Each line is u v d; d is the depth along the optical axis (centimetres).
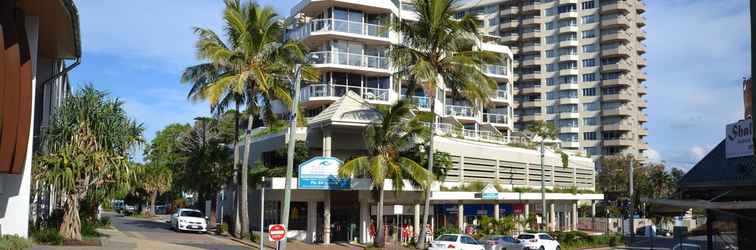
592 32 10194
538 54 10519
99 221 4016
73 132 2502
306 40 5222
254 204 4116
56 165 2417
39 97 2931
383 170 3012
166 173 6675
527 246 3447
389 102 5144
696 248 2995
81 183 2527
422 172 3139
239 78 3259
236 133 3722
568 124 10188
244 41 3331
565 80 10275
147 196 7688
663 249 4144
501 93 6969
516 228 4203
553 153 5675
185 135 6222
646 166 8719
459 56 3136
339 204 3547
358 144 3688
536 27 10581
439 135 4172
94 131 2555
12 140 1925
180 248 2641
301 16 5472
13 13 1997
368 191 3534
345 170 3014
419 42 3189
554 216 5478
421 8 3166
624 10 10069
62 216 2719
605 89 10056
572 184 5984
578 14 10319
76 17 2277
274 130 4006
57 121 2558
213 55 3266
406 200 3734
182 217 3950
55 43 2680
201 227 3931
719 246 1767
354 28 5162
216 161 4300
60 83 3459
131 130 2698
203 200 5191
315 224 3519
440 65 3197
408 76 3328
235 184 3766
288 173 2544
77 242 2464
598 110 10062
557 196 5206
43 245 2316
